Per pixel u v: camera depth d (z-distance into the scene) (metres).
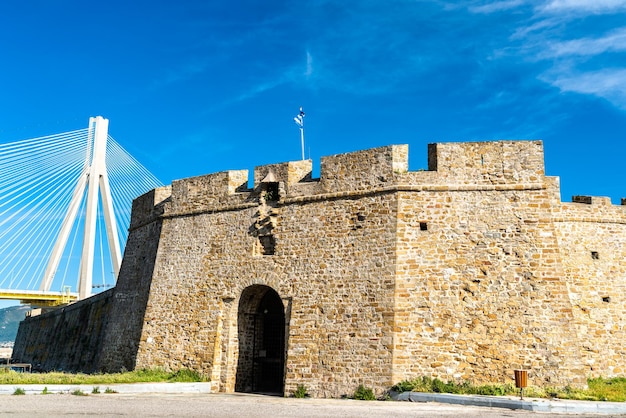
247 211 29.02
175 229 31.39
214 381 27.14
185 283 29.84
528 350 22.64
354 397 23.19
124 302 34.25
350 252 25.58
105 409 17.77
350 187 26.53
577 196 28.72
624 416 17.36
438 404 20.27
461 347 23.03
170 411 17.61
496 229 24.22
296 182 28.31
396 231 24.69
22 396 21.39
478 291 23.59
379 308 24.06
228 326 27.78
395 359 23.03
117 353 32.88
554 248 23.62
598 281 26.55
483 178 24.95
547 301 23.08
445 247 24.27
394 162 25.70
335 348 24.55
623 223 27.61
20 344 64.81
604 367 25.50
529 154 24.86
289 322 26.05
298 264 26.70
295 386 24.83
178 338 29.03
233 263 28.61
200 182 31.30
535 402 18.55
